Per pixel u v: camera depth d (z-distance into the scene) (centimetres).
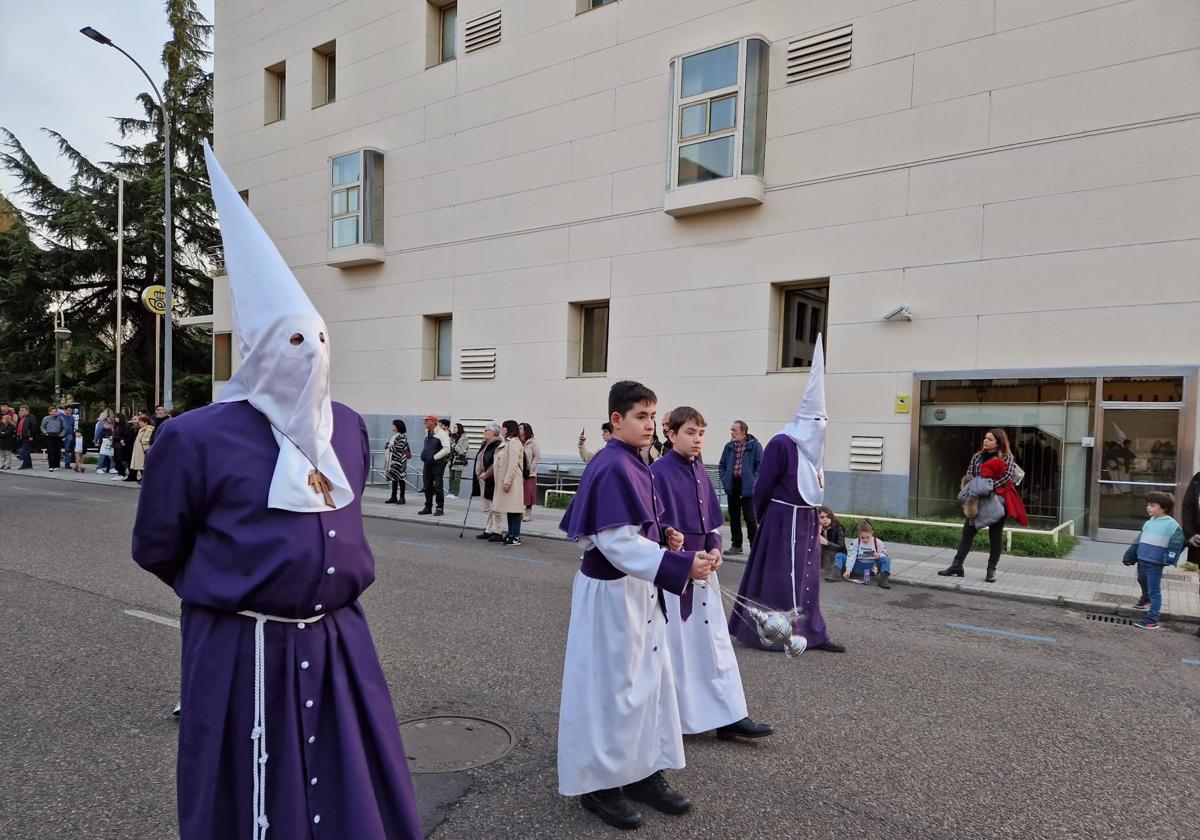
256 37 2183
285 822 193
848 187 1245
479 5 1714
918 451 1188
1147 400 1023
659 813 329
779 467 575
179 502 194
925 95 1176
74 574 796
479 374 1728
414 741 395
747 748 400
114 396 3225
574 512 324
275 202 2144
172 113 3372
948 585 829
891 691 491
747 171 1311
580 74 1556
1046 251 1086
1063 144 1073
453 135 1770
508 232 1675
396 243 1886
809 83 1283
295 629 200
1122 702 482
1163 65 1005
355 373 1980
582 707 317
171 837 304
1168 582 859
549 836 307
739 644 596
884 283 1212
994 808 339
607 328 1565
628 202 1490
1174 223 1002
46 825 312
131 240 3228
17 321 3231
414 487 1844
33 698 451
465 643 571
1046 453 1100
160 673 495
